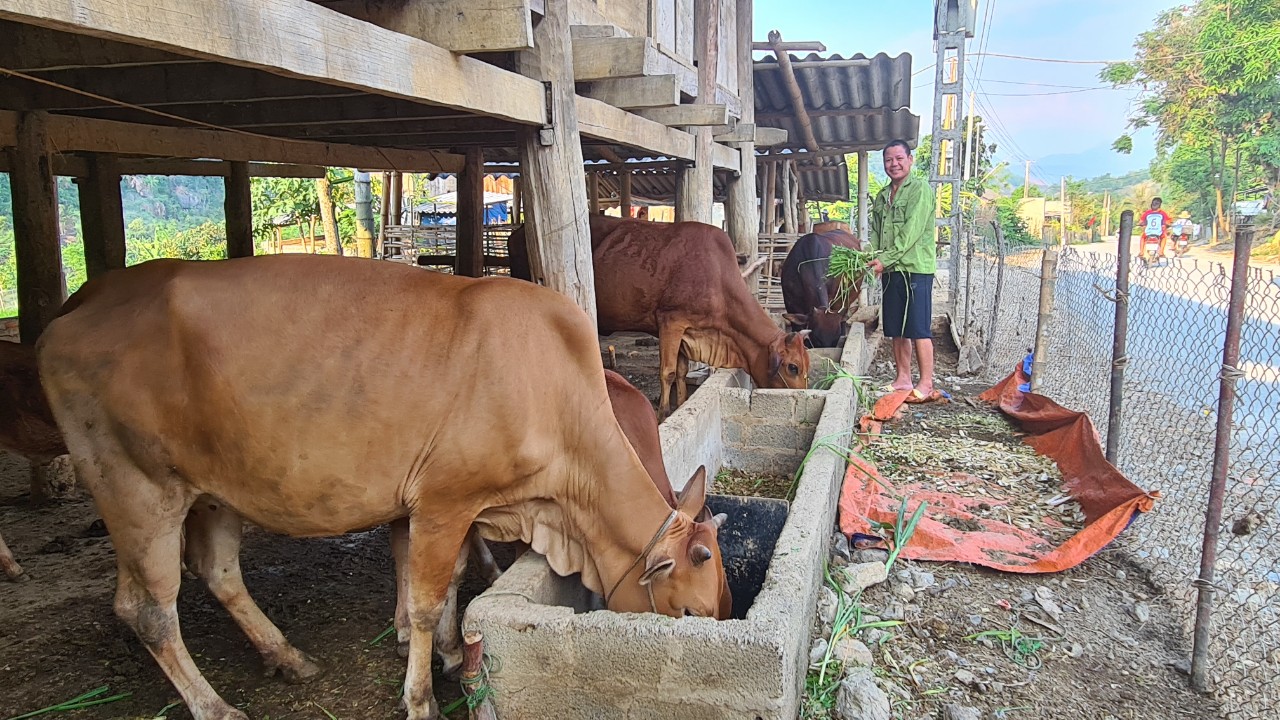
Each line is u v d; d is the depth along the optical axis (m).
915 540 4.45
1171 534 4.52
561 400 3.04
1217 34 29.27
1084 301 7.59
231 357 2.79
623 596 3.09
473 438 2.88
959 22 13.18
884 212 7.11
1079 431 5.62
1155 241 19.61
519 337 2.94
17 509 5.10
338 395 2.82
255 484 2.90
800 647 3.00
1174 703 3.29
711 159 7.67
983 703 3.23
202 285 2.83
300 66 2.74
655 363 8.75
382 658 3.46
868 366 8.66
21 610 3.81
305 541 4.61
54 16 1.99
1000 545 4.41
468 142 8.01
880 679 3.31
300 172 9.88
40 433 3.73
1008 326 10.31
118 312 2.86
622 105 5.56
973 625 3.76
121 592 2.96
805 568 3.13
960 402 7.35
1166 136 32.06
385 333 2.88
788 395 5.63
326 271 2.94
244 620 3.26
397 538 3.38
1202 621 3.37
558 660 2.76
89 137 5.62
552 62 4.35
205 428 2.83
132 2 2.17
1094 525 4.35
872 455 5.83
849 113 11.37
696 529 3.09
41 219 5.18
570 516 3.15
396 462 2.89
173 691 3.27
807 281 8.48
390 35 3.17
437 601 3.01
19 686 3.26
